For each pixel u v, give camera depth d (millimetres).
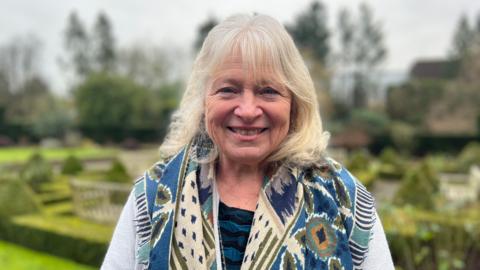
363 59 36062
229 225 1206
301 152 1229
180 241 1163
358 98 36188
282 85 1149
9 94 36344
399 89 27672
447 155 22141
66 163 12992
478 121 23547
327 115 27062
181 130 1376
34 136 30578
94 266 4820
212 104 1166
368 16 35844
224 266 1159
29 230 5461
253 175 1271
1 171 11695
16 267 4816
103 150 26578
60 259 5117
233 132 1174
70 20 42656
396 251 4371
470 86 24641
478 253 4156
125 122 30750
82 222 6023
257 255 1123
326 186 1215
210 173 1254
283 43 1146
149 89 33531
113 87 30594
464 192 8930
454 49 36750
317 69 27453
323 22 36094
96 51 43250
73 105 37031
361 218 1195
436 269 4219
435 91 26531
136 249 1219
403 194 6891
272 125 1160
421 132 24703
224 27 1169
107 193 6352
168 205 1198
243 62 1109
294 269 1105
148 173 1312
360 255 1173
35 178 9758
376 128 24484
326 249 1139
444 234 4238
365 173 12719
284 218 1162
